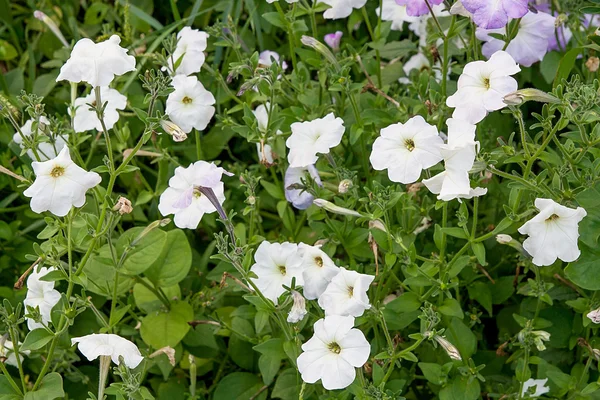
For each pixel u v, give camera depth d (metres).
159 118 1.13
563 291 1.23
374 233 1.15
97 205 1.23
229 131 1.39
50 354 1.15
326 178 1.27
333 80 1.22
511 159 1.12
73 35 1.49
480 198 1.30
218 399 1.25
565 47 1.34
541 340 1.15
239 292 1.29
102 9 1.52
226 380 1.25
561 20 1.25
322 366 1.09
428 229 1.29
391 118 1.26
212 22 1.55
